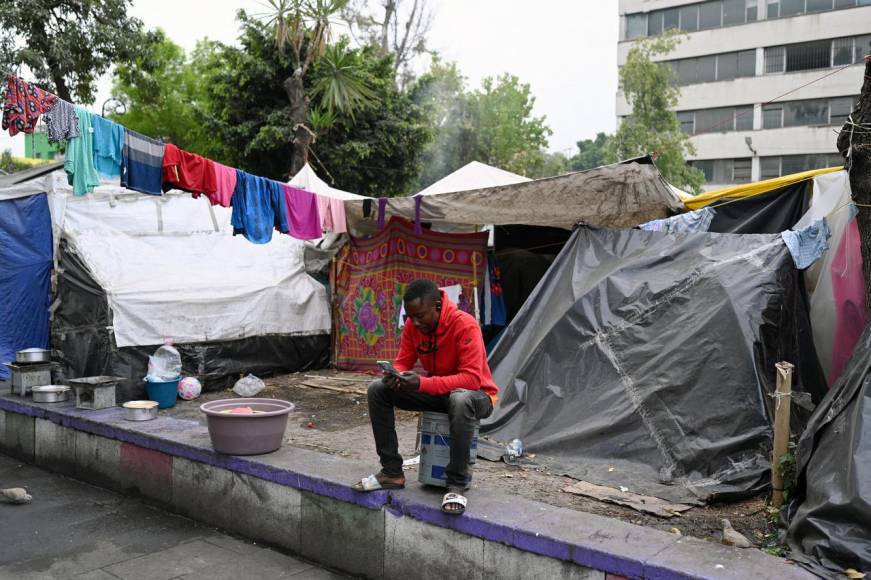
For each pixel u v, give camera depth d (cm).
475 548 357
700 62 3566
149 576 405
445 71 3059
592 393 520
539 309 605
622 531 340
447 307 384
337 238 980
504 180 1055
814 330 560
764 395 445
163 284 763
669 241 562
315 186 1059
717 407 454
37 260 783
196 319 786
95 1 1416
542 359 563
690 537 335
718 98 3509
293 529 441
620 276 554
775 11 3356
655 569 299
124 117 2598
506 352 596
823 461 348
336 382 848
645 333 514
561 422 524
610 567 312
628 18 3769
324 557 425
